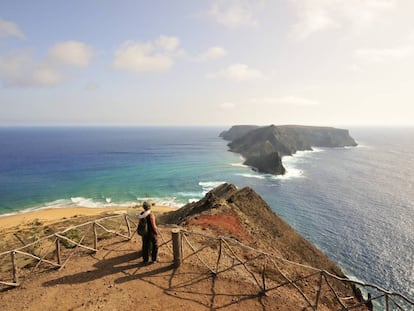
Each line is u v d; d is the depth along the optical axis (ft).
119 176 268.21
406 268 104.37
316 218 154.20
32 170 301.63
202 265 39.70
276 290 36.06
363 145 637.30
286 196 195.62
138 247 44.57
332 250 117.60
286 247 75.56
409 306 83.92
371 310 48.16
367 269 103.76
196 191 213.46
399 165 348.59
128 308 29.12
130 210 163.43
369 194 205.26
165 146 595.88
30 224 128.57
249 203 100.68
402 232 135.85
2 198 195.83
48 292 31.83
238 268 41.88
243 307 31.04
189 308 29.86
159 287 33.24
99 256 41.24
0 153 455.22
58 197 199.11
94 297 30.76
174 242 37.70
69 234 65.36
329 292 48.44
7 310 28.68
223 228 69.46
